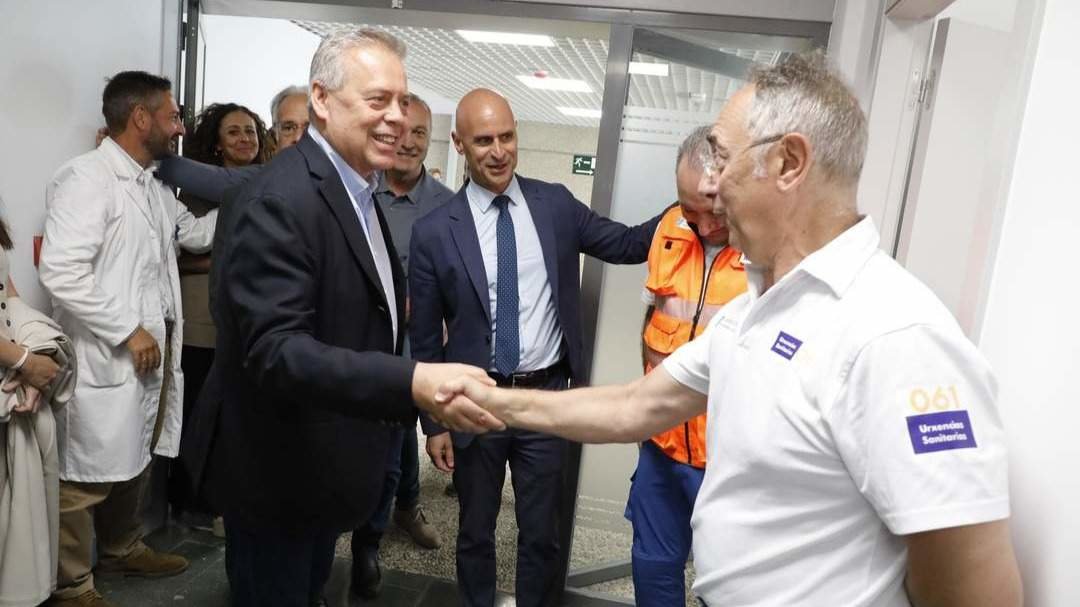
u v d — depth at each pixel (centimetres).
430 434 208
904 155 169
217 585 229
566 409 120
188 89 262
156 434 231
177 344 232
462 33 451
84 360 201
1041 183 79
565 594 243
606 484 257
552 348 200
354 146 134
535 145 1053
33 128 202
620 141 234
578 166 313
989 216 91
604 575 250
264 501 137
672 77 257
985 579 66
